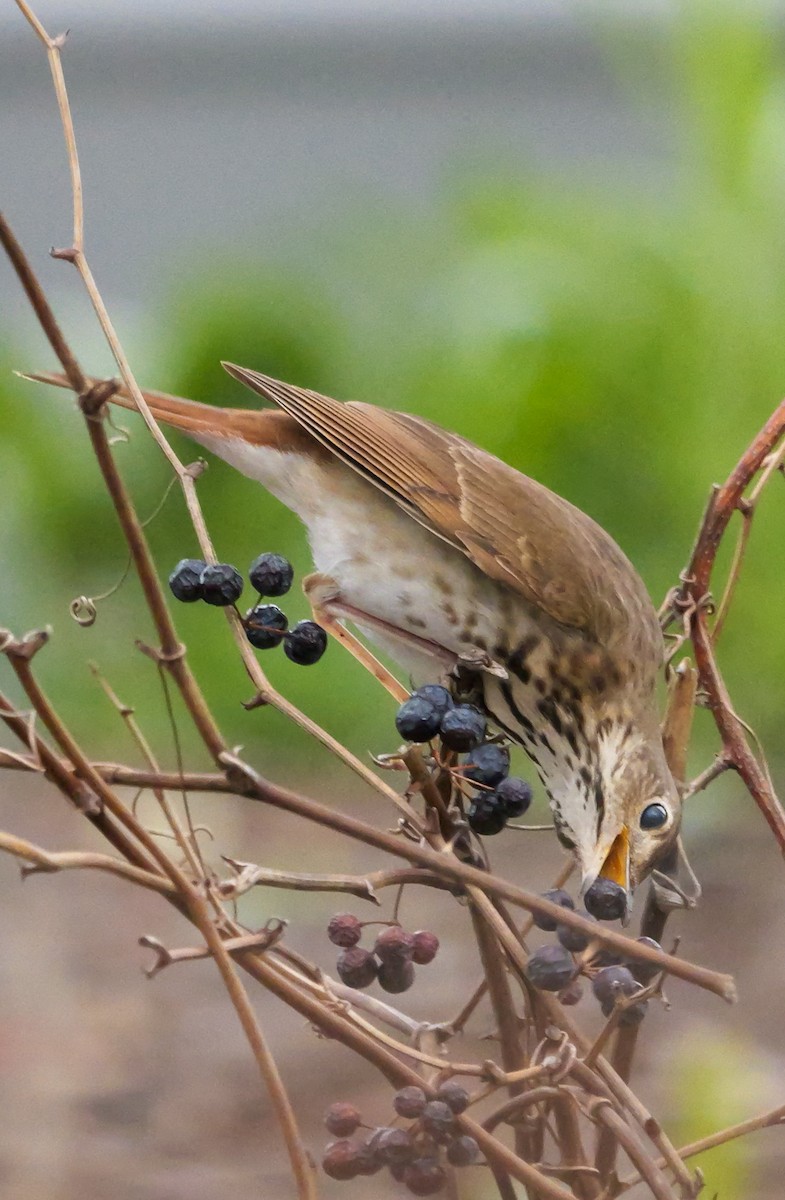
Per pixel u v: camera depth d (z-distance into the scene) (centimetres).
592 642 771
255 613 599
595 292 1438
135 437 1524
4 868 1182
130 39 2248
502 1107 511
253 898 1102
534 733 776
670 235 1444
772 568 1260
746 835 1184
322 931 1064
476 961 1016
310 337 1588
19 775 1363
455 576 792
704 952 1020
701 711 1239
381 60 2250
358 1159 512
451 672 773
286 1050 909
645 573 1344
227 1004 972
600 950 502
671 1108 773
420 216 1644
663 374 1400
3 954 1027
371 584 801
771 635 1252
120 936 1065
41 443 1551
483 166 1680
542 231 1513
